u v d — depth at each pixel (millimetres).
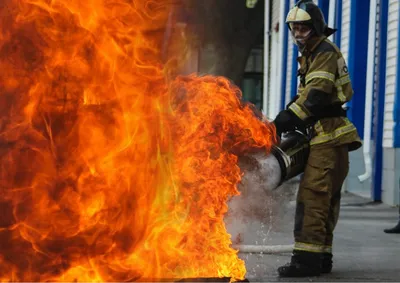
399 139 21484
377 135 22719
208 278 8016
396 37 21672
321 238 9750
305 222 9750
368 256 11680
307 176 9820
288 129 9555
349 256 11656
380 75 22688
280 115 9508
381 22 22547
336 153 9883
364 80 25125
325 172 9773
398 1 21391
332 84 9688
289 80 33531
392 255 11812
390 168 21719
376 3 22359
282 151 9203
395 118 21484
